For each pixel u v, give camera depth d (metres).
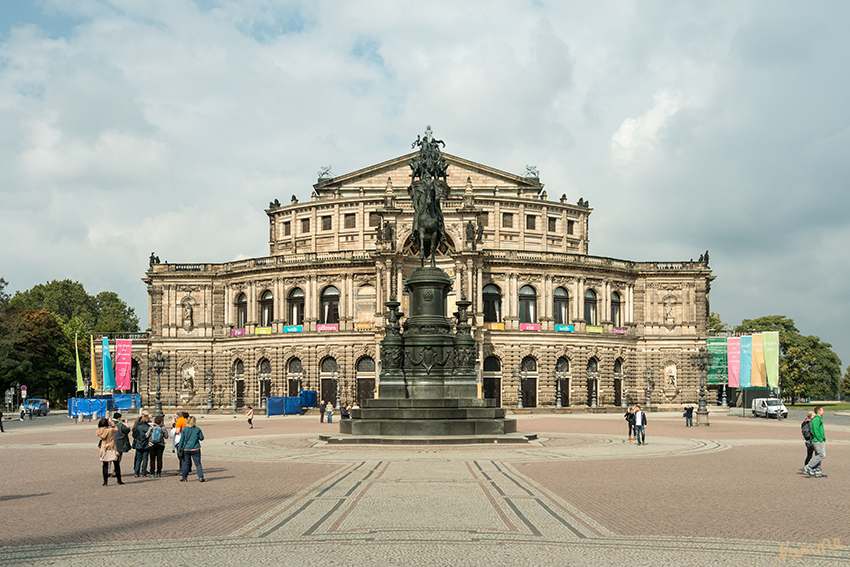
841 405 180.88
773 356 115.69
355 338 119.38
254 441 55.84
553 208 137.25
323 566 17.25
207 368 130.25
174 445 34.00
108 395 129.38
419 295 56.81
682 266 131.38
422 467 36.19
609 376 126.12
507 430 53.56
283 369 123.81
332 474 33.78
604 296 127.31
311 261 122.81
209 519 23.05
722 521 22.52
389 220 120.88
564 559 17.89
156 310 131.12
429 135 62.38
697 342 129.62
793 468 36.88
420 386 54.47
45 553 18.69
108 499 27.48
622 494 27.70
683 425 81.75
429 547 19.03
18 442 59.84
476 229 122.50
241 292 130.25
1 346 134.75
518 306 122.06
